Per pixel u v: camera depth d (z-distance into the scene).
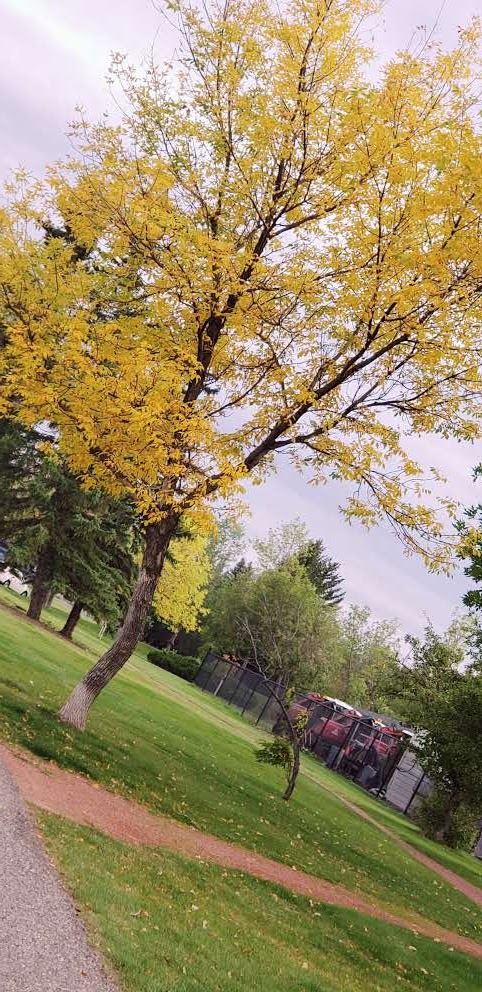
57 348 11.66
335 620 55.69
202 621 70.00
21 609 31.69
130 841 9.07
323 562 81.88
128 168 11.64
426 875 18.67
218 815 13.06
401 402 12.86
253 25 12.07
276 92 11.86
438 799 28.62
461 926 14.78
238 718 37.69
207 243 11.23
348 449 12.32
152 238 11.66
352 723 38.00
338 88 11.96
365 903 12.65
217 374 13.01
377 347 12.73
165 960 5.87
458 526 14.11
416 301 11.48
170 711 24.47
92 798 10.08
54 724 12.70
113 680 25.48
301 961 8.03
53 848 7.16
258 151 12.35
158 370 10.67
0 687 13.84
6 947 4.89
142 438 10.84
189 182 12.38
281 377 12.15
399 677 32.25
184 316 12.38
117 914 6.32
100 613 29.64
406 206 11.27
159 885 7.89
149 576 13.34
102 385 10.64
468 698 25.41
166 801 12.03
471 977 10.95
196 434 10.60
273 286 11.96
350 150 11.75
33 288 12.05
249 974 6.56
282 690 40.38
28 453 26.56
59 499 27.27
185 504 11.12
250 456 13.09
